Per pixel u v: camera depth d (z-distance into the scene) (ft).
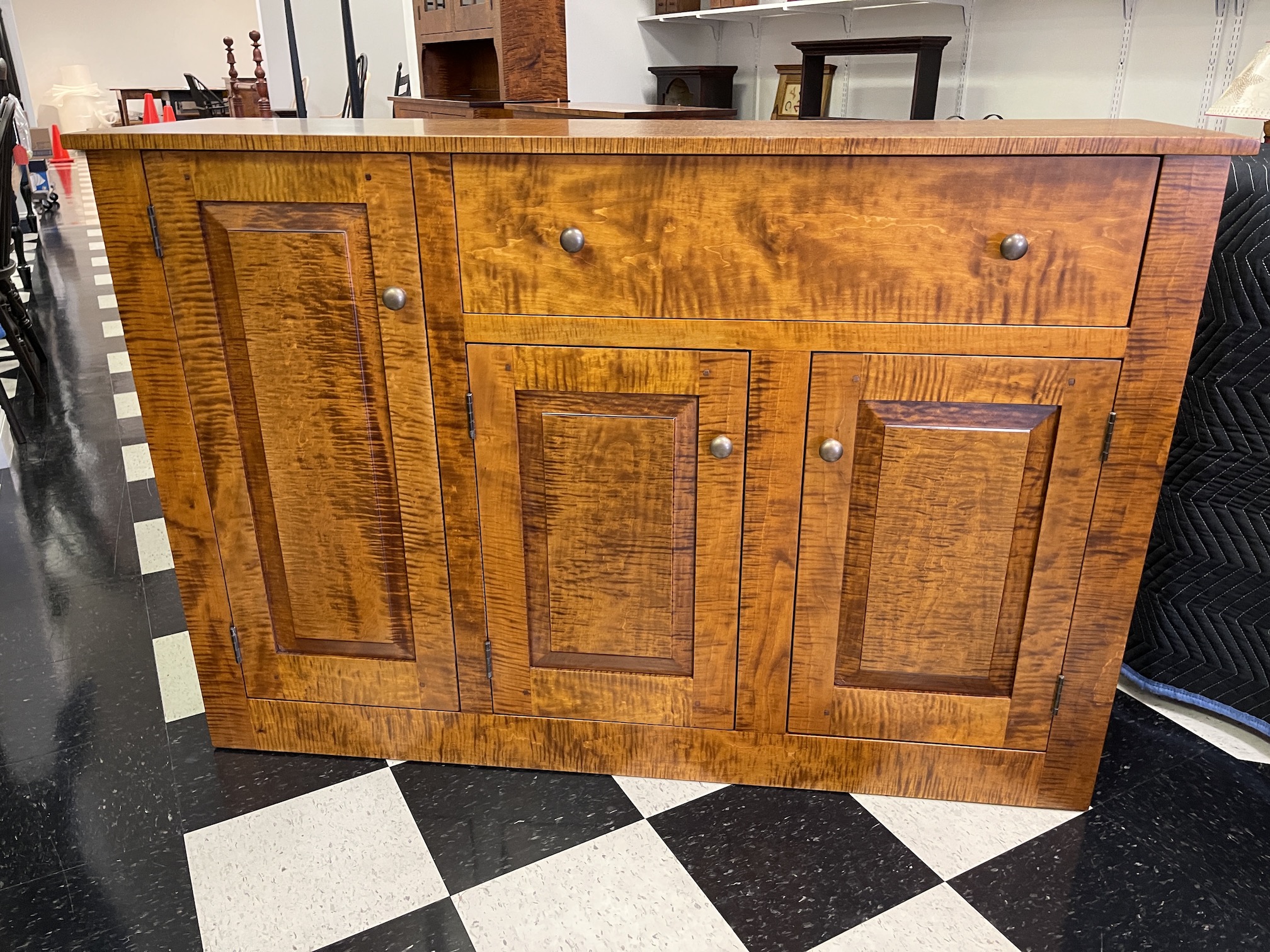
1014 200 3.59
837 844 4.39
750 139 3.56
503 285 3.94
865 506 4.14
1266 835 4.46
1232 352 4.77
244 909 4.02
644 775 4.84
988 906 4.04
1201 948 3.83
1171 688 5.44
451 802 4.67
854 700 4.51
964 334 3.80
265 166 3.85
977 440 3.95
